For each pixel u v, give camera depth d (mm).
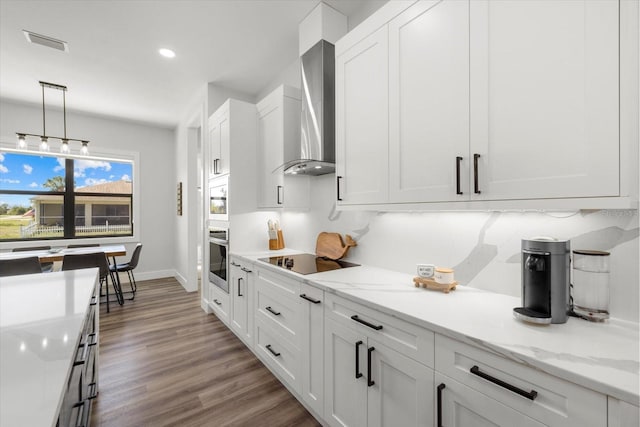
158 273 5367
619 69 820
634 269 992
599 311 1014
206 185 3531
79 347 993
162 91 3730
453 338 968
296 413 1742
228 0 2156
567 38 916
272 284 2088
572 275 1104
